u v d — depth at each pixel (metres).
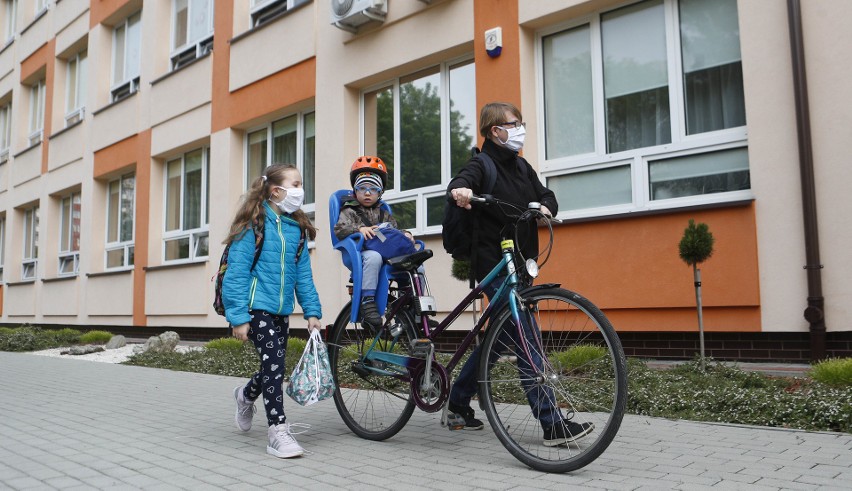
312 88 10.79
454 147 9.11
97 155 16.48
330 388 4.09
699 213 6.53
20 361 10.15
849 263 5.69
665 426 4.27
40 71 20.17
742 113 6.68
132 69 16.17
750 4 6.33
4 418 5.14
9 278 20.70
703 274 6.46
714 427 4.21
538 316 3.50
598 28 7.74
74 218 18.25
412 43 9.25
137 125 15.05
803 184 5.88
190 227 13.89
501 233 3.81
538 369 3.45
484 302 4.04
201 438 4.33
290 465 3.56
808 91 5.96
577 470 3.28
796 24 5.98
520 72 8.04
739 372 5.38
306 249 4.29
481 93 8.41
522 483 3.10
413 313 4.08
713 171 6.80
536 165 8.09
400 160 9.78
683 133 7.04
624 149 7.49
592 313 3.24
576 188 7.83
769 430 4.07
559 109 8.09
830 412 4.07
